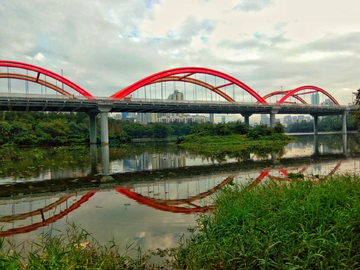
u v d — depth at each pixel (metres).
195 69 47.59
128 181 11.24
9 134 51.06
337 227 4.45
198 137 48.25
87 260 3.87
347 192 6.36
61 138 54.00
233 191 7.63
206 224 5.12
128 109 45.34
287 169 13.48
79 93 40.53
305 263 3.57
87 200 8.11
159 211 6.81
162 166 16.30
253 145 35.97
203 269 3.82
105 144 40.31
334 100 77.62
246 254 3.85
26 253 4.55
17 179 12.12
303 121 126.94
